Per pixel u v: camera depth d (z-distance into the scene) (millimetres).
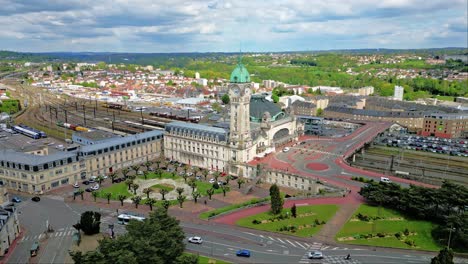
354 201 199750
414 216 178375
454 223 152375
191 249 152875
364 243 155875
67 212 194750
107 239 129125
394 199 183750
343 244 156000
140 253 120875
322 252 149750
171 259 128875
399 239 159250
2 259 148125
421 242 156500
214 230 171625
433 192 172750
